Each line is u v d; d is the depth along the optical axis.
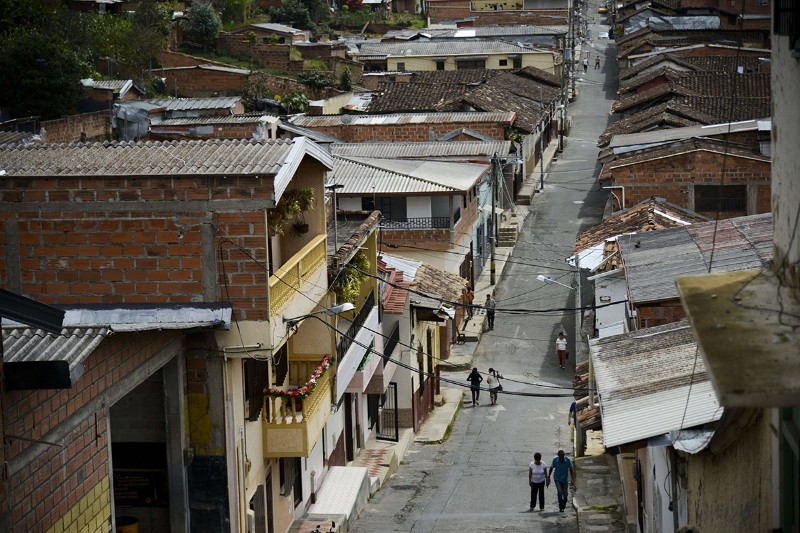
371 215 29.30
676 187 44.19
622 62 96.25
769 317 8.05
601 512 25.25
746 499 10.87
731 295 8.66
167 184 18.73
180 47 84.81
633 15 109.38
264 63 85.06
